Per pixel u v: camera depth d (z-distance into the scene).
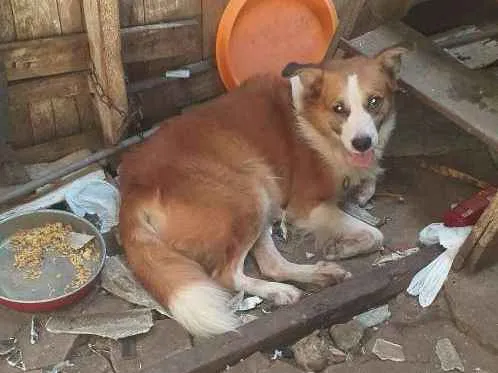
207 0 1.94
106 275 1.64
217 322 1.48
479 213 1.72
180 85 2.02
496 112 1.71
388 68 1.66
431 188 1.94
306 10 2.08
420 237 1.76
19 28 1.72
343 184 1.80
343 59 1.73
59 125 1.92
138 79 1.97
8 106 1.78
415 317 1.61
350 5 1.92
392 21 2.00
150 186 1.56
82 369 1.49
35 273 1.64
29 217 1.70
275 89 1.76
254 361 1.50
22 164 1.87
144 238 1.53
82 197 1.81
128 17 1.85
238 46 2.01
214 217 1.57
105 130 1.90
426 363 1.52
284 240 1.80
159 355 1.51
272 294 1.61
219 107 1.71
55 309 1.57
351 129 1.60
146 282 1.52
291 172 1.75
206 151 1.63
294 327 1.53
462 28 2.41
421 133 2.09
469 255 1.64
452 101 1.74
